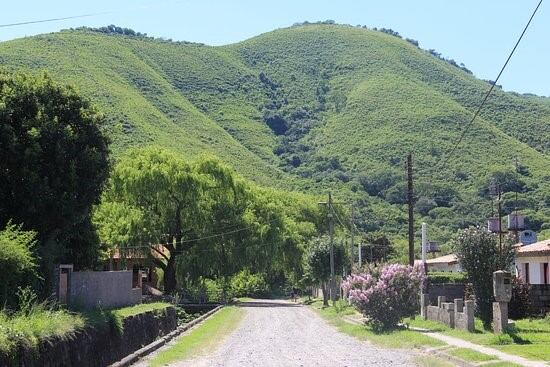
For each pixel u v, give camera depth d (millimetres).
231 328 38688
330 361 21812
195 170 69750
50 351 15539
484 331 27844
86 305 28578
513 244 29641
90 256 36781
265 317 50688
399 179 107125
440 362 20734
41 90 30719
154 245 67438
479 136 104812
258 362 21734
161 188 65188
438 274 48500
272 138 160000
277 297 102562
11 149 28453
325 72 198750
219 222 70000
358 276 36312
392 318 33844
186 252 68062
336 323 42344
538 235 66250
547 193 79312
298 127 164375
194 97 176750
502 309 25031
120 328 22953
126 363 20984
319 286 80062
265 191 87812
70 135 30000
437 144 115375
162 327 33031
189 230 68375
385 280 34219
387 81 169750
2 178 28766
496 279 25219
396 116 138625
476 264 28891
